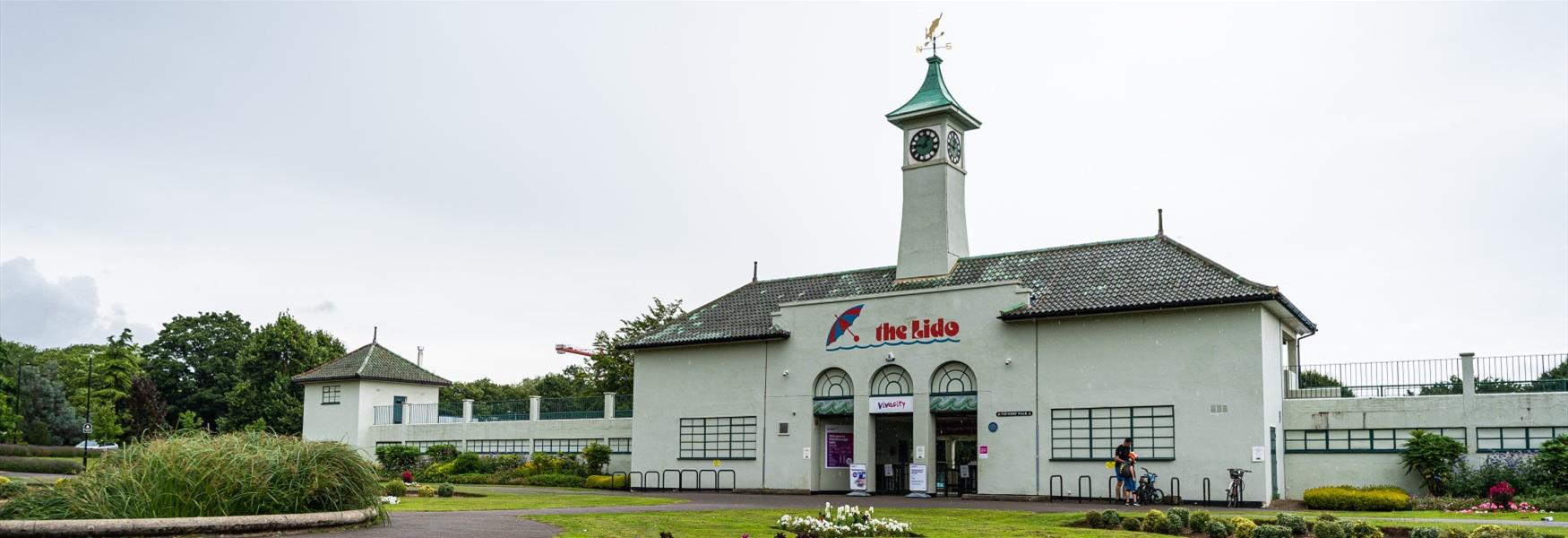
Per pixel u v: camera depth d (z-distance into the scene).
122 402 92.75
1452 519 27.09
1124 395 37.28
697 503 33.47
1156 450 36.53
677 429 47.62
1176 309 36.78
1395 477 35.41
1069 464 37.84
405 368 67.25
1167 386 36.62
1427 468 34.03
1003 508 33.03
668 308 70.19
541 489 46.47
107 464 18.23
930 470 40.50
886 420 44.34
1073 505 34.97
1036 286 40.44
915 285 43.25
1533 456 32.94
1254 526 22.92
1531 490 31.48
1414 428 35.44
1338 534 22.25
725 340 46.09
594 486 49.00
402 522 21.41
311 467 18.88
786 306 45.22
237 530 17.00
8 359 93.00
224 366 100.25
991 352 39.84
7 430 85.94
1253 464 34.81
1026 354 39.22
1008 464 38.97
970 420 42.66
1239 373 35.47
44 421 92.31
